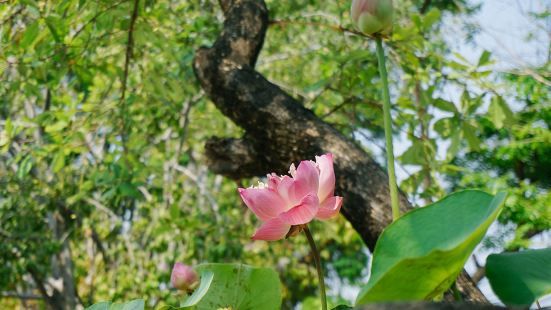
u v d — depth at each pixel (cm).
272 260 810
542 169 675
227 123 673
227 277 113
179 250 660
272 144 301
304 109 301
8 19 341
